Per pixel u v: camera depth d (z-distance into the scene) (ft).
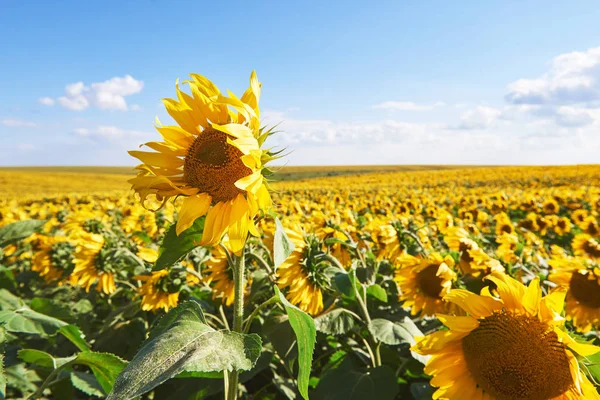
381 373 2.62
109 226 6.12
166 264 1.75
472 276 3.46
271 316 3.01
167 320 1.74
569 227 9.01
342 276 2.97
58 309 2.99
